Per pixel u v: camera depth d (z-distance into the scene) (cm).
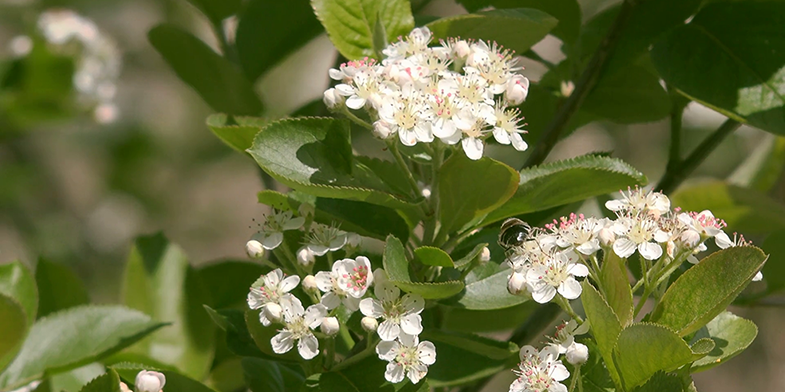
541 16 106
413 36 104
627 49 109
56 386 109
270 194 103
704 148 112
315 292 102
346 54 106
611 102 112
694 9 108
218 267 115
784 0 108
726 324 103
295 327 102
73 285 113
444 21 105
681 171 112
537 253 102
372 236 104
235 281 115
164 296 112
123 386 101
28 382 105
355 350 104
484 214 103
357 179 103
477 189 102
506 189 102
